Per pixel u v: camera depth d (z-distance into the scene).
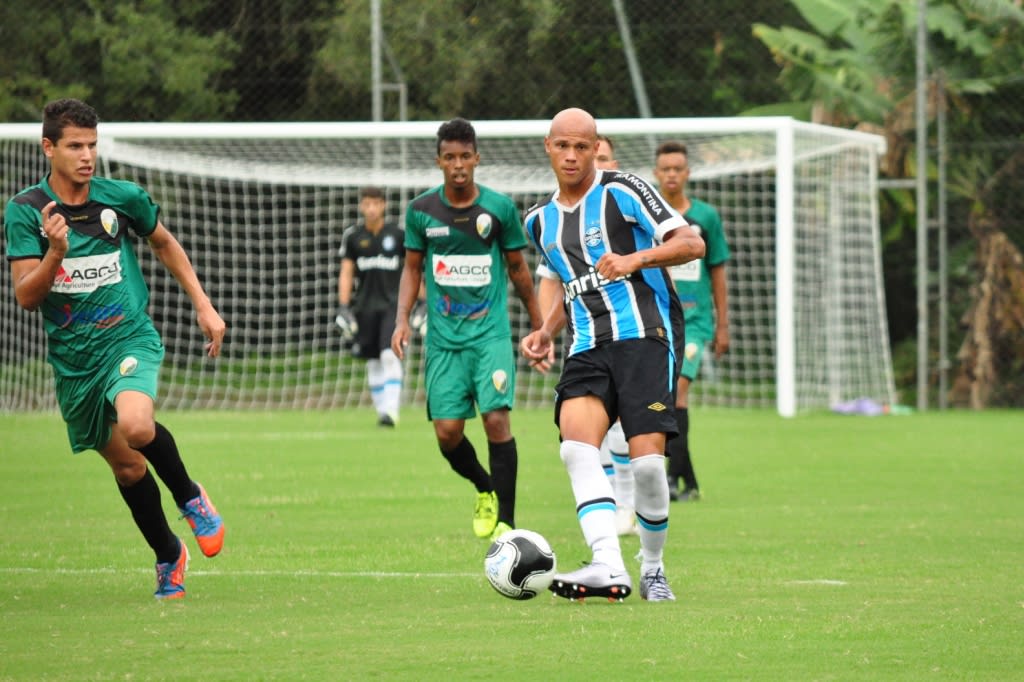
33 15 69.81
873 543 25.19
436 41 68.25
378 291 52.69
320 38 69.19
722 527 27.44
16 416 59.78
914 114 71.00
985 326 66.31
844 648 16.02
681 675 14.70
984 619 17.78
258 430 52.56
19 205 19.48
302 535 26.62
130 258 20.20
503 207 26.89
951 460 40.81
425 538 26.27
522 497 33.00
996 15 69.56
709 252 33.66
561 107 69.56
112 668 15.10
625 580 18.48
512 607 18.95
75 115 19.14
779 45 71.06
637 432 19.00
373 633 17.06
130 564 23.30
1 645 16.36
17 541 25.98
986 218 67.88
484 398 26.25
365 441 47.59
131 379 19.52
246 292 75.25
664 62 71.56
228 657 15.66
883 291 74.06
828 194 64.56
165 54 69.62
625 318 19.20
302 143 65.62
